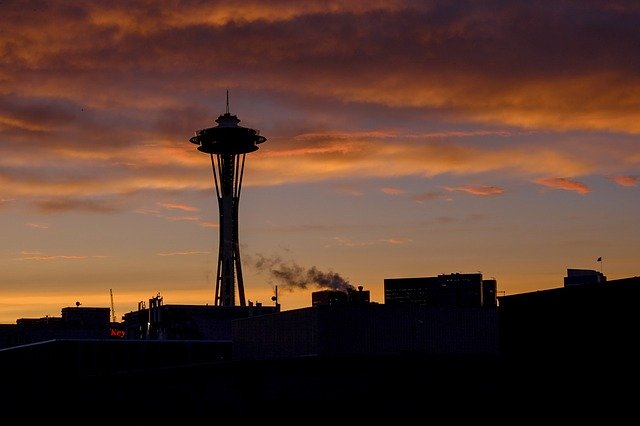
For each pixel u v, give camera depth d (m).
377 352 105.88
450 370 79.56
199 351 135.12
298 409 93.06
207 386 107.75
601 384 67.12
